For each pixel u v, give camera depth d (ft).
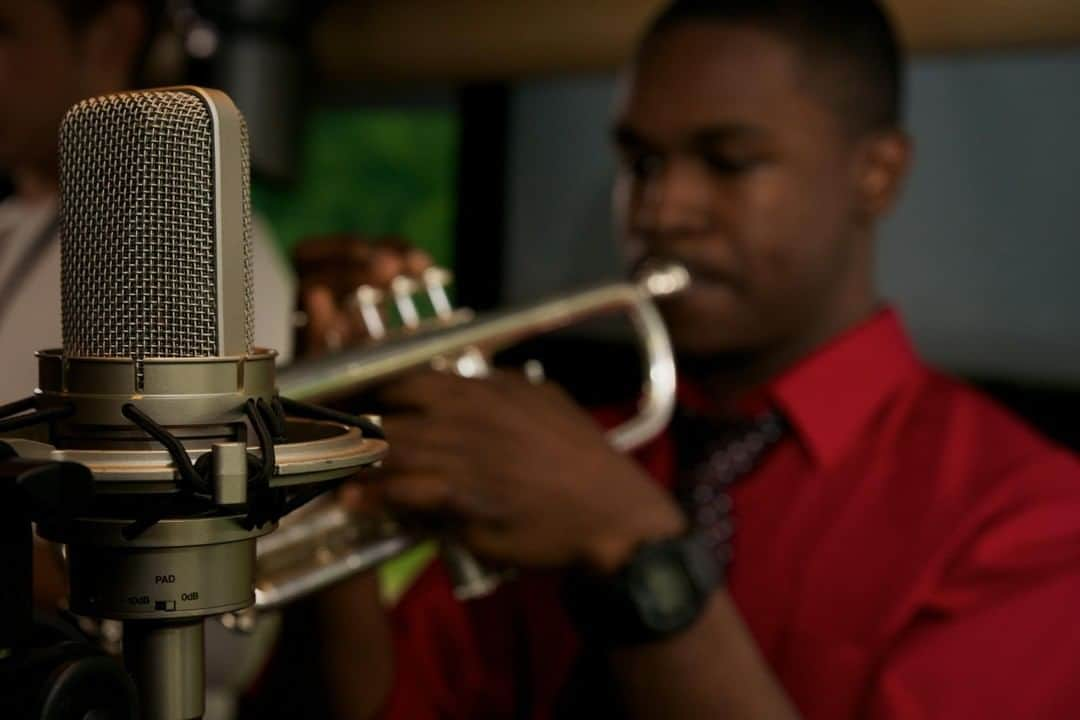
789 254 3.32
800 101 3.29
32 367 3.28
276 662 3.50
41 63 3.44
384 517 2.71
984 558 3.01
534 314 3.03
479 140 8.39
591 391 7.77
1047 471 3.15
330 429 1.27
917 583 3.06
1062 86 6.89
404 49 7.32
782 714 2.71
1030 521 3.05
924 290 7.38
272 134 7.27
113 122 1.15
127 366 1.11
